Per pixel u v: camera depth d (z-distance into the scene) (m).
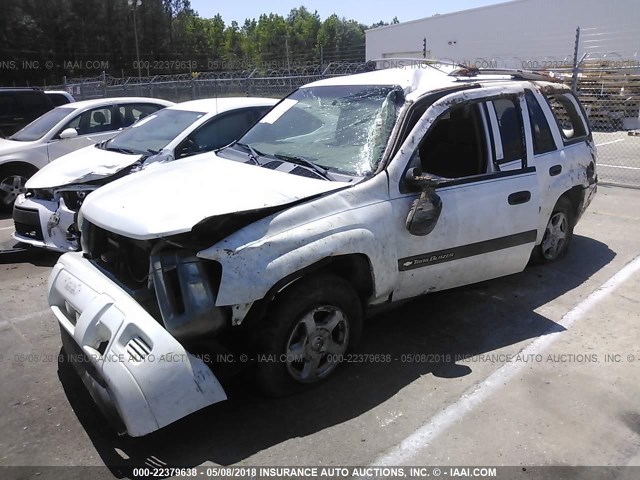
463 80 4.30
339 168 3.72
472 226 3.95
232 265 2.94
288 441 3.03
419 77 4.19
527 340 4.09
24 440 3.10
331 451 2.95
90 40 58.06
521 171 4.30
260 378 3.24
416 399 3.38
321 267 3.31
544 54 27.23
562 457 2.87
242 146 4.44
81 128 8.64
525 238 4.33
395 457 2.89
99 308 3.01
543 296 4.83
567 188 5.10
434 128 4.41
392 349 3.97
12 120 10.70
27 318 4.68
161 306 2.96
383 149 3.70
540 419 3.18
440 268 3.88
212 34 78.00
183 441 3.05
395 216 3.56
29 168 8.40
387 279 3.57
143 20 63.34
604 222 7.14
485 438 3.03
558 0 26.11
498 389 3.47
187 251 3.02
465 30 31.02
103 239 3.62
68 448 3.02
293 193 3.32
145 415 2.69
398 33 35.25
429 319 4.44
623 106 18.89
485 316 4.48
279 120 4.54
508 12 28.52
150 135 6.63
